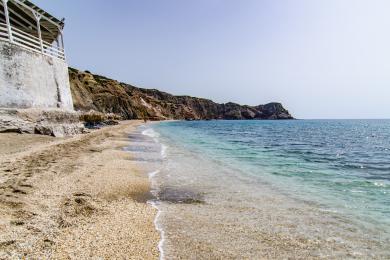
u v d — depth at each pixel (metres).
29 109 22.19
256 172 15.69
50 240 5.47
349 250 6.35
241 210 8.86
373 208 9.59
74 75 78.75
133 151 21.27
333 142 43.72
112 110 95.94
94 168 13.16
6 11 21.39
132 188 10.77
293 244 6.53
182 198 9.96
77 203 8.04
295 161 21.28
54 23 28.31
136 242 6.11
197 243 6.34
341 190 12.18
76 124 29.30
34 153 14.71
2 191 7.88
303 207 9.41
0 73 20.56
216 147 29.14
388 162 22.70
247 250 6.13
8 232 5.43
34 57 23.89
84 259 5.02
